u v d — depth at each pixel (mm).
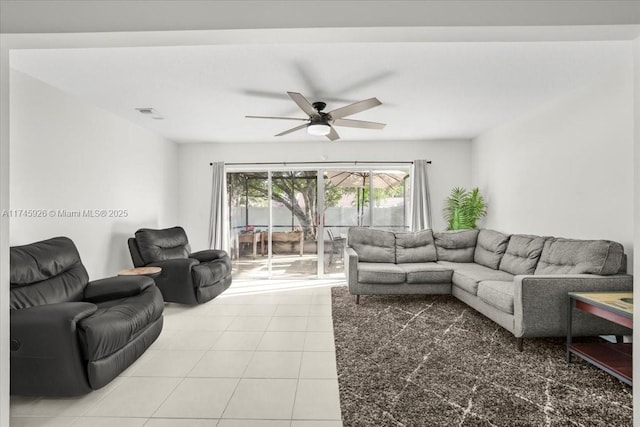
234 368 2539
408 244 4922
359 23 1586
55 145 3283
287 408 2018
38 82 3084
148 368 2549
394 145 5867
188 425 1869
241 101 3717
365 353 2777
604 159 3037
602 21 1547
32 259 2588
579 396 2115
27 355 2023
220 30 1604
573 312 2689
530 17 1565
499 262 4137
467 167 5797
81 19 1601
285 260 6031
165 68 2861
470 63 2803
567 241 3211
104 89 3340
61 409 2023
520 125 4332
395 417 1918
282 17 1594
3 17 1594
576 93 3375
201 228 5980
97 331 2078
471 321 3561
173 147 5809
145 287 2975
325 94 3496
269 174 6000
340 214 6008
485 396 2125
